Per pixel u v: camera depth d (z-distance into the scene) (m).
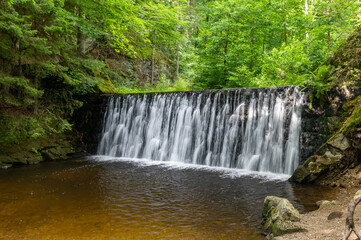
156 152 13.26
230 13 17.75
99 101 15.67
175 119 12.95
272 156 10.11
